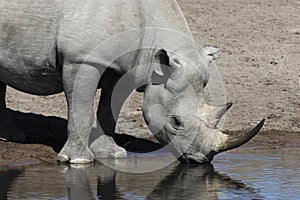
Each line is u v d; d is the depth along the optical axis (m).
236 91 34.69
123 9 24.00
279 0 53.16
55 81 25.09
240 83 35.81
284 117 31.64
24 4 24.69
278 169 24.22
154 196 21.11
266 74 37.31
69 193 21.14
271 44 42.53
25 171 23.53
